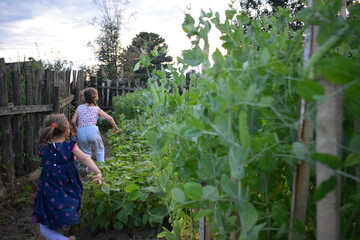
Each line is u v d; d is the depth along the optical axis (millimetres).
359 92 570
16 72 3951
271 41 1041
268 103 636
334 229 595
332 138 575
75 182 2531
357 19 831
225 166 917
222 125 713
